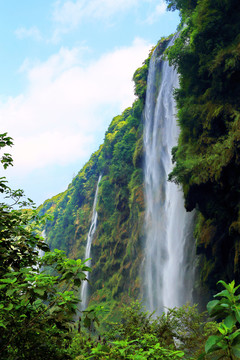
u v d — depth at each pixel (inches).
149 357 120.9
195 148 828.0
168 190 1581.0
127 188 2338.8
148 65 2133.4
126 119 2908.5
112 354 113.3
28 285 107.6
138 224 1999.3
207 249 920.3
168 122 1654.8
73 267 113.1
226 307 69.9
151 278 1720.0
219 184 706.2
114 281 2196.1
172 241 1409.9
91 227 2950.3
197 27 794.8
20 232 145.3
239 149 641.6
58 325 120.4
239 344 66.1
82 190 3521.2
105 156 2940.5
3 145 158.1
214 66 734.5
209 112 776.9
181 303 1253.1
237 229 666.2
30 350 120.8
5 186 155.8
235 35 739.4
